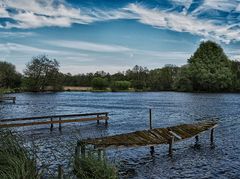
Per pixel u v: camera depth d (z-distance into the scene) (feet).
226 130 92.38
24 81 370.53
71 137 78.28
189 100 238.89
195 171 49.01
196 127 71.92
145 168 50.24
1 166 29.25
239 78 399.65
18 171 28.71
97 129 95.50
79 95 316.19
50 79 382.01
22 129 90.79
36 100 229.25
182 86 396.16
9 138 34.76
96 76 506.48
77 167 35.73
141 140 56.03
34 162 32.55
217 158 57.57
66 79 496.23
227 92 378.12
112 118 125.08
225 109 164.66
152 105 192.34
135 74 494.59
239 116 132.57
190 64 406.21
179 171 48.96
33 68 369.30
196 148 65.87
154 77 459.32
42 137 77.51
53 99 244.63
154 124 108.78
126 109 165.89
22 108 163.22
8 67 359.87
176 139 61.05
